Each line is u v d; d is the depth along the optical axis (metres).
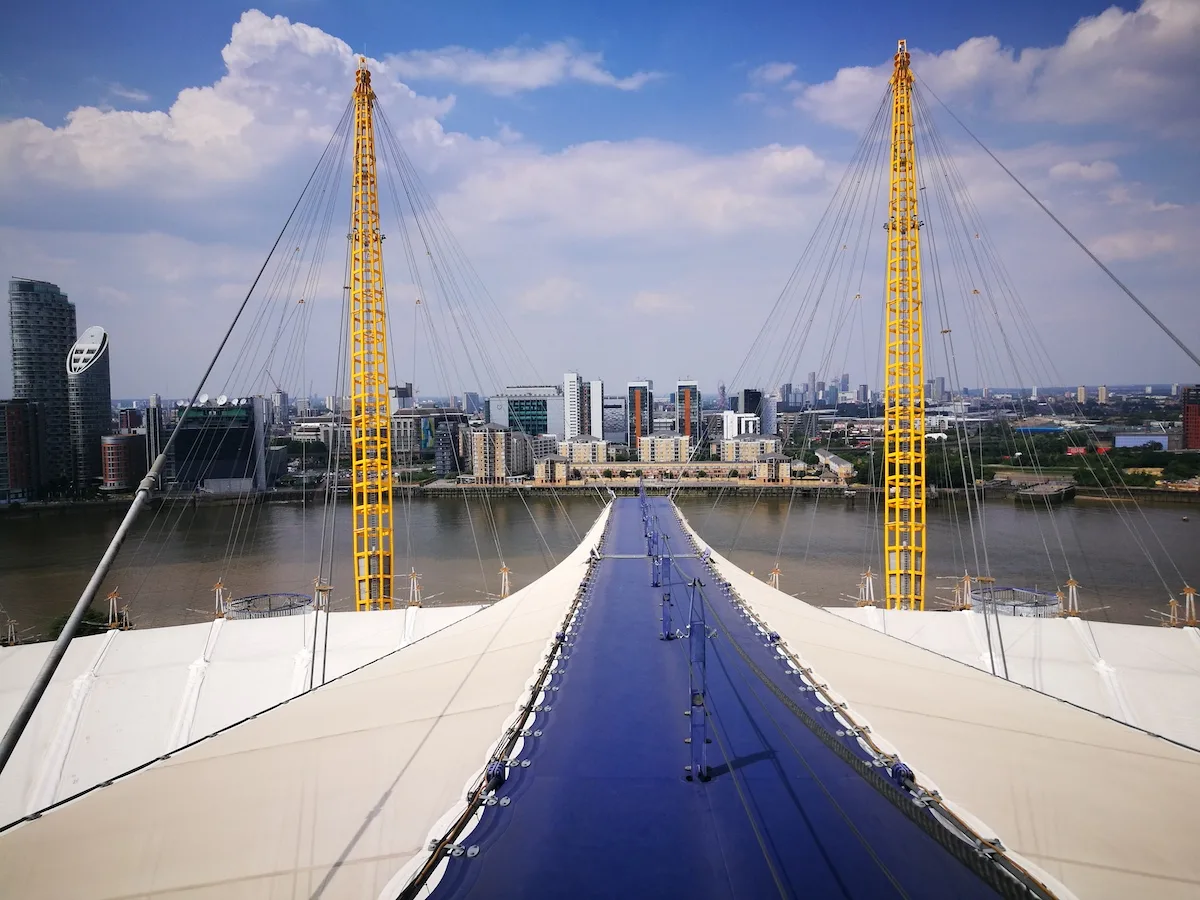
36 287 199.62
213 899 13.80
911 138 81.25
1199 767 19.45
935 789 16.83
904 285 81.62
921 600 81.81
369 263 82.81
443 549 133.50
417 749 20.02
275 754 20.28
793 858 14.31
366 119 82.38
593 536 67.06
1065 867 14.47
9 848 15.48
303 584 106.38
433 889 13.52
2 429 193.88
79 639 52.62
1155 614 83.69
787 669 26.12
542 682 24.56
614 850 14.71
